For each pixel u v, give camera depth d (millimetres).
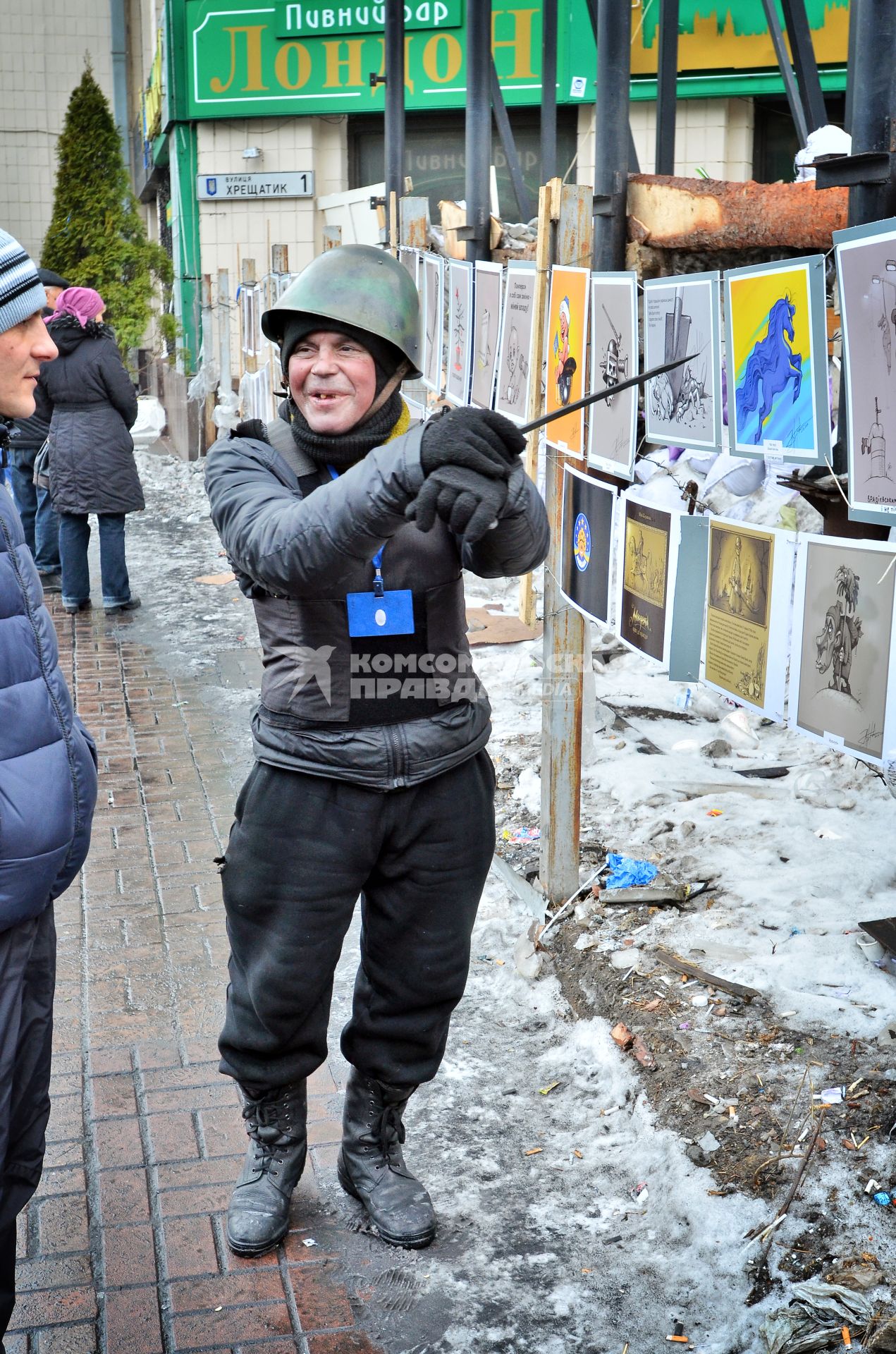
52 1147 2992
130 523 11359
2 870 1981
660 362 3010
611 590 3379
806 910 3730
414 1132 3064
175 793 5238
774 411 2520
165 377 16406
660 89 5777
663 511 3023
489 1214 2783
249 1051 2582
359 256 2270
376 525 1904
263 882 2449
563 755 3842
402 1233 2672
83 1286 2578
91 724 6113
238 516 2133
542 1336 2449
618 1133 3010
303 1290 2572
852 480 2312
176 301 16297
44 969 2170
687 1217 2672
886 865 3998
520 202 7426
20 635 2025
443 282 5113
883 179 2320
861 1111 2820
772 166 14484
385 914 2553
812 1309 2377
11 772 1995
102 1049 3385
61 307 7605
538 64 14258
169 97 15523
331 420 2248
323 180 15750
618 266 3393
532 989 3645
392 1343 2441
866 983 3334
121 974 3777
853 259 2215
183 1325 2480
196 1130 3049
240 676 6844
